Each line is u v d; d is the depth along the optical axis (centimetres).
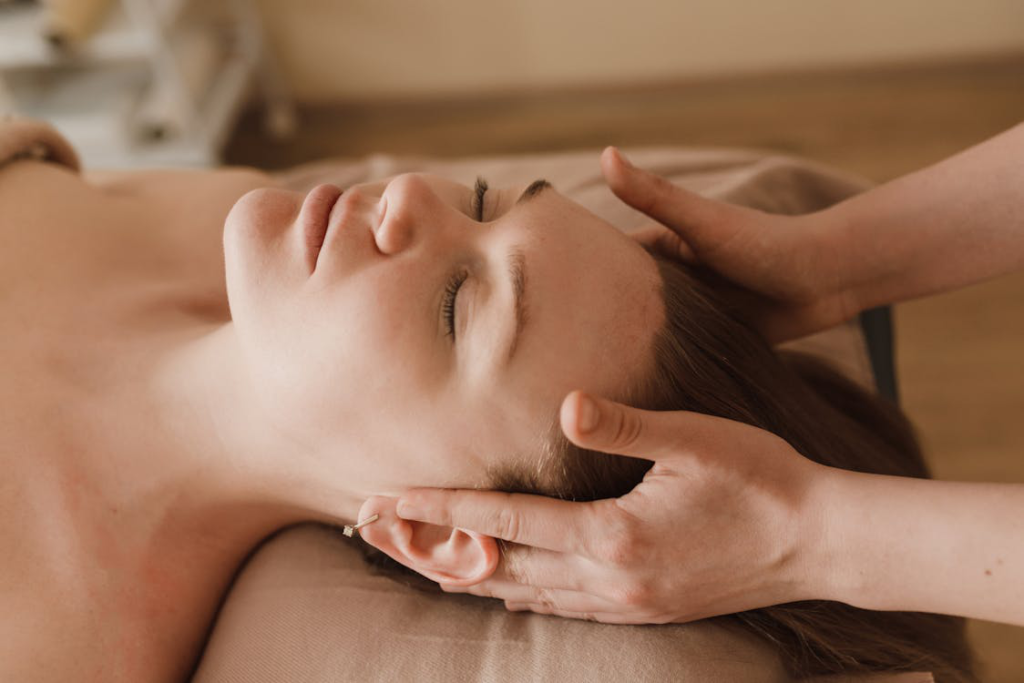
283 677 87
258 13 244
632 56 251
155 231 121
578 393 66
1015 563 70
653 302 87
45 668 86
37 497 93
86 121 210
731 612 85
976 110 245
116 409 98
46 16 199
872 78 252
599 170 134
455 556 85
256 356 85
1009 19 240
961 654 99
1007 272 99
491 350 80
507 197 92
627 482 86
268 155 254
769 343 110
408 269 81
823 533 76
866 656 89
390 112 263
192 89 224
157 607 94
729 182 129
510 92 259
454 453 83
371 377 81
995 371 195
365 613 90
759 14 242
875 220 100
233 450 93
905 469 107
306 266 83
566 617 88
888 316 138
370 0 242
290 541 100
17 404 97
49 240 110
